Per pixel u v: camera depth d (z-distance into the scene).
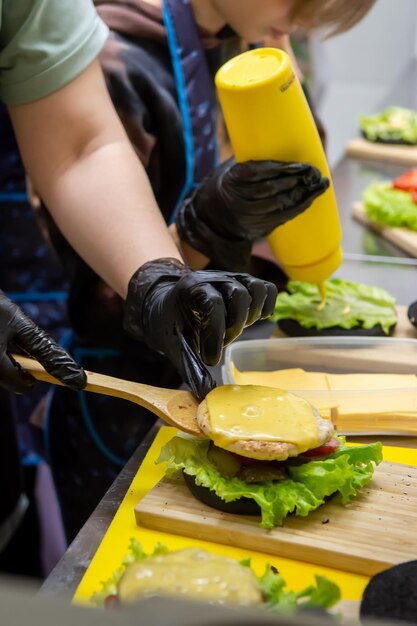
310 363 1.32
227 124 1.18
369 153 2.66
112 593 0.75
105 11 1.54
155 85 1.52
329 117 4.30
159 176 1.59
